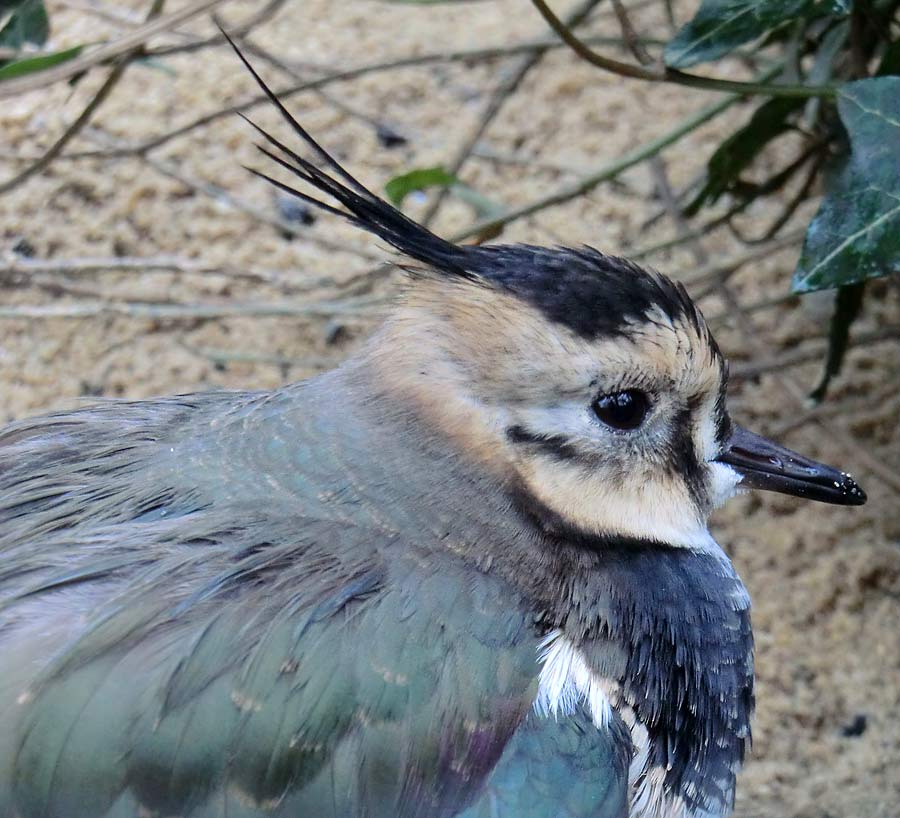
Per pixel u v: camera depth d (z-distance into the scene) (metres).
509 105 14.20
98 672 7.14
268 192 13.54
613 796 7.77
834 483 8.87
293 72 13.09
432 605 7.59
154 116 13.84
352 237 13.30
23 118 13.79
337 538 7.70
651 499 8.32
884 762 10.98
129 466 8.23
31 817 7.06
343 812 7.30
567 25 12.24
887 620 11.59
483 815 7.52
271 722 7.22
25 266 12.78
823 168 12.20
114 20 13.08
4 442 8.73
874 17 11.06
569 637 7.90
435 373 8.00
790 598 11.69
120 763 7.07
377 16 14.77
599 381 7.89
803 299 13.00
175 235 13.27
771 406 12.53
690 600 8.38
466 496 7.93
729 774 8.59
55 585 7.40
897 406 12.52
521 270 7.97
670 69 10.12
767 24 10.05
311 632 7.36
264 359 12.44
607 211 13.59
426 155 13.79
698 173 13.71
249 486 7.90
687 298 8.20
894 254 9.48
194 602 7.34
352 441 7.98
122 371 12.64
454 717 7.48
